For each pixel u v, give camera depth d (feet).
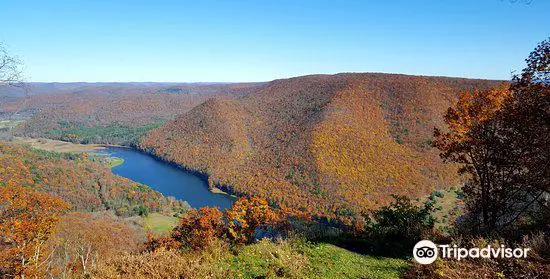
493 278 15.89
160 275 18.57
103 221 125.70
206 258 21.02
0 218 49.03
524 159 28.81
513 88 29.53
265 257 21.49
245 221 27.58
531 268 15.92
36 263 44.11
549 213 25.05
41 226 50.88
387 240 26.23
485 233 25.75
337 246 25.46
